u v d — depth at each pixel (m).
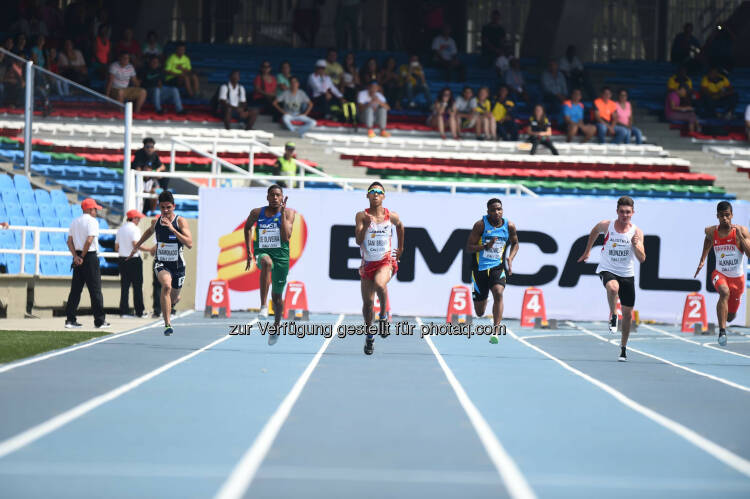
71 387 27.52
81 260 45.84
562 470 18.47
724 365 38.19
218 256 57.22
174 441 20.52
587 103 104.06
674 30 124.12
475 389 29.31
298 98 90.88
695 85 113.25
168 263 41.69
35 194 59.34
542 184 84.25
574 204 57.94
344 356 37.56
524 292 56.50
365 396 27.38
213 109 89.50
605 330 53.84
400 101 98.94
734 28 123.06
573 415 24.95
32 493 15.98
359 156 86.12
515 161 89.19
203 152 66.00
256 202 57.22
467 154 88.94
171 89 89.12
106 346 38.44
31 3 91.00
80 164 64.44
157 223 41.50
